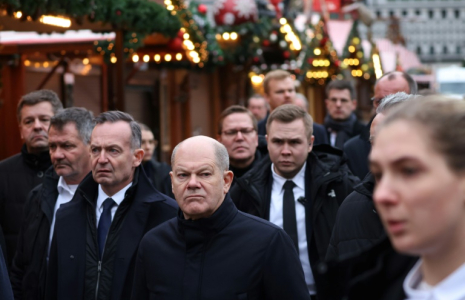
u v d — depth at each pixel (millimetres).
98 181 6469
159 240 5520
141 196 6523
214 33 17641
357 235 5812
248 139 9203
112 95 13141
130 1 11664
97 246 6418
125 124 6570
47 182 7434
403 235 2365
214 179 5375
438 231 2359
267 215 7543
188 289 5238
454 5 160000
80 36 14484
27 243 7195
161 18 12297
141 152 6656
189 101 24688
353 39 27500
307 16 26641
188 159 5406
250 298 5242
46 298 6492
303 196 7465
